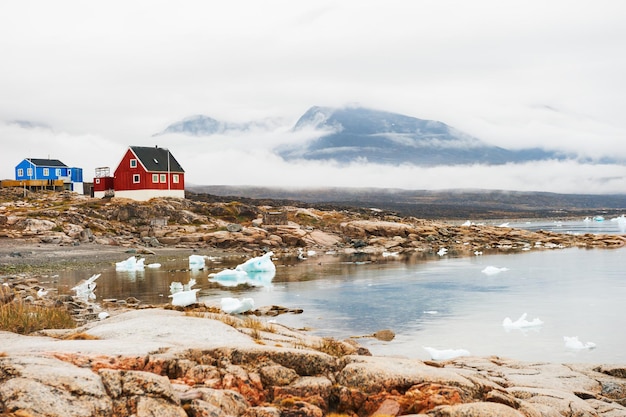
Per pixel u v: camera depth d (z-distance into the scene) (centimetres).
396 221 11769
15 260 5794
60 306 3281
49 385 1020
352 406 1295
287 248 8412
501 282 5069
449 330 3173
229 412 1144
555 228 17362
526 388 1630
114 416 1031
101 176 10844
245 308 3491
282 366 1373
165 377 1143
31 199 9894
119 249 7100
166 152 10775
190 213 9300
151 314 2072
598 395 1719
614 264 6462
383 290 4606
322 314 3612
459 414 1176
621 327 3256
